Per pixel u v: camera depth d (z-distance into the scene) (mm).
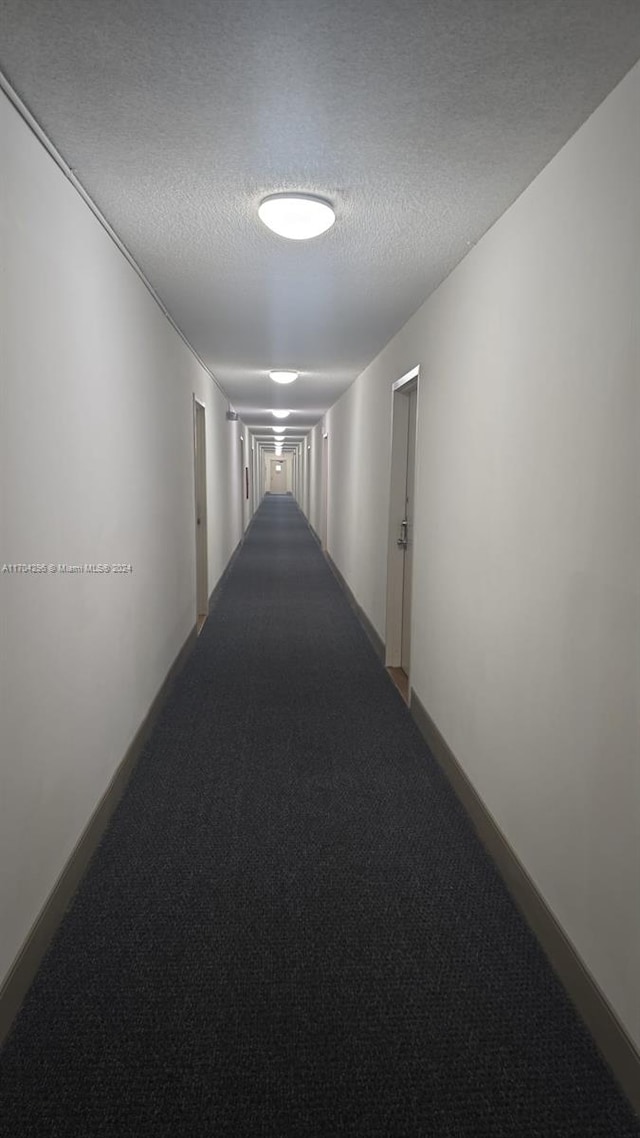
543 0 1191
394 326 3990
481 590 2412
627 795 1384
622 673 1408
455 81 1453
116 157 1835
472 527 2531
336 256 2682
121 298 2584
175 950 1801
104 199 2127
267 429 13594
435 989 1677
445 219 2260
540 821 1854
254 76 1448
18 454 1538
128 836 2369
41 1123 1321
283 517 17141
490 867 2221
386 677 4281
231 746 3164
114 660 2525
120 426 2590
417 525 3547
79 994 1638
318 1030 1550
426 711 3291
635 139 1366
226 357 5121
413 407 4277
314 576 8203
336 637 5305
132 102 1554
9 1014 1514
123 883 2094
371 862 2242
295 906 2002
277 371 5840
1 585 1443
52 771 1801
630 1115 1353
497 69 1404
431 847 2338
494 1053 1493
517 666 2035
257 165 1884
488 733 2330
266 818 2516
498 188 2004
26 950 1614
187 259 2736
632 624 1370
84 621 2104
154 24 1270
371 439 5293
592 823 1540
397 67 1408
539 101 1522
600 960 1498
